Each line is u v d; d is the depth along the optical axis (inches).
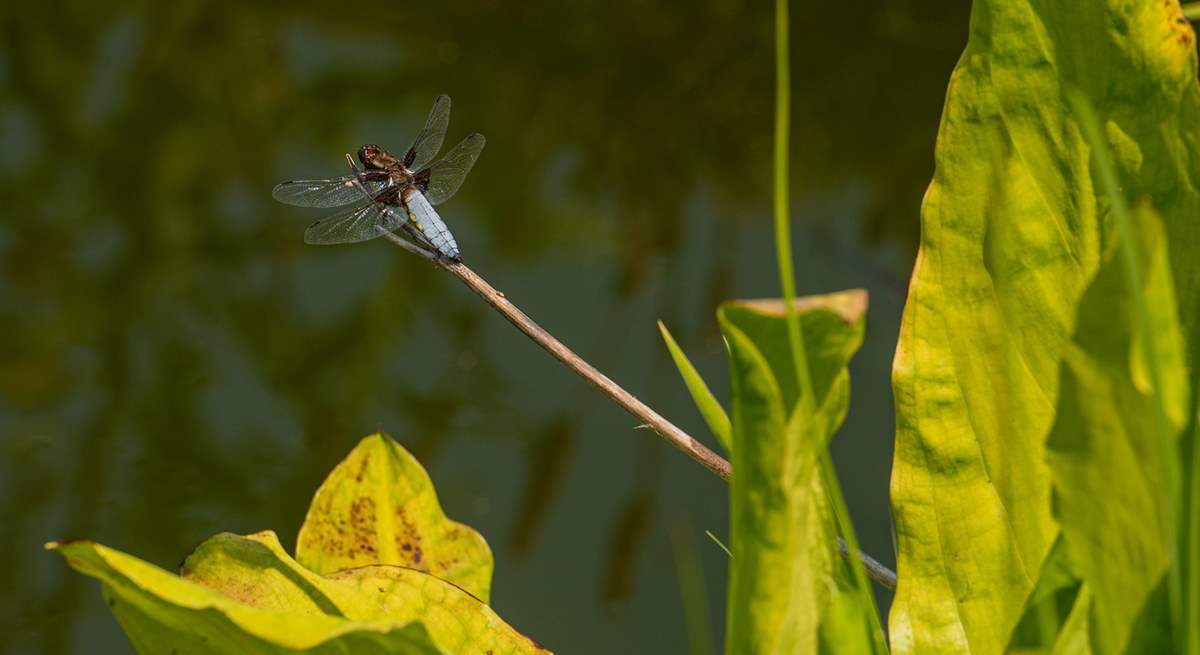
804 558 76.9
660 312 127.9
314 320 128.5
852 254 129.3
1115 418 70.2
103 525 123.1
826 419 73.9
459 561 112.6
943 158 99.3
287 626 78.2
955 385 99.3
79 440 125.0
